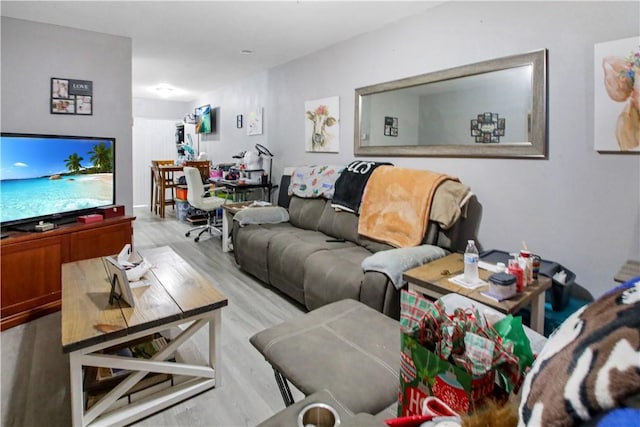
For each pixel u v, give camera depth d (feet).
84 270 7.46
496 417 2.02
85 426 5.12
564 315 6.56
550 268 6.88
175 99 25.66
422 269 6.94
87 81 11.35
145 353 6.43
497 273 5.94
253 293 10.38
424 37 9.53
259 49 13.20
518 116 7.75
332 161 12.92
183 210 20.65
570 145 7.09
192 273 7.29
